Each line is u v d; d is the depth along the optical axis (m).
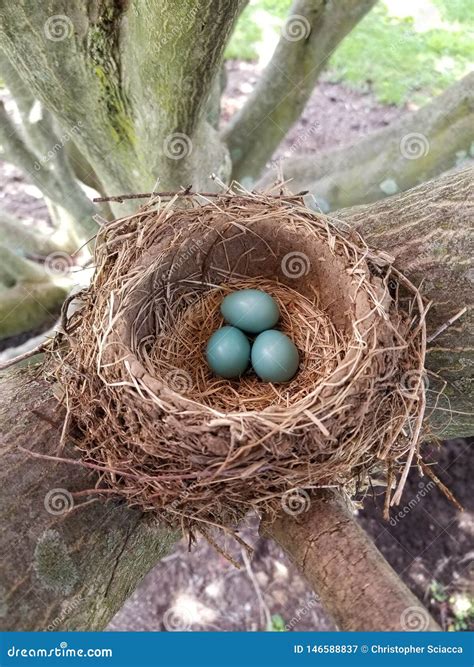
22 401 0.20
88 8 0.21
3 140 0.37
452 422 0.24
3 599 0.16
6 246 0.44
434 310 0.20
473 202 0.19
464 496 0.41
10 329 0.46
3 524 0.17
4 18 0.22
